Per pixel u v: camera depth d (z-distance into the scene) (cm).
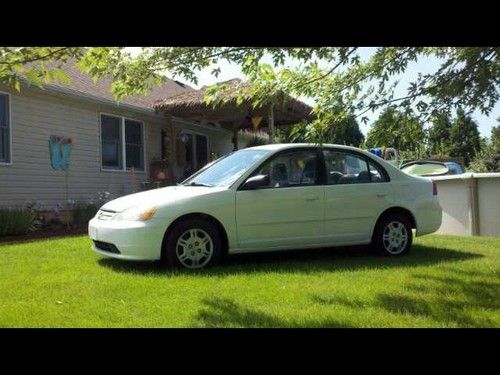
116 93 613
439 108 542
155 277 602
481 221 1087
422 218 801
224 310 461
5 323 428
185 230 663
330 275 614
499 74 504
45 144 1367
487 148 3178
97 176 1548
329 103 543
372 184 772
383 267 676
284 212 712
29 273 624
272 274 620
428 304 481
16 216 1133
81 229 1276
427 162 1413
